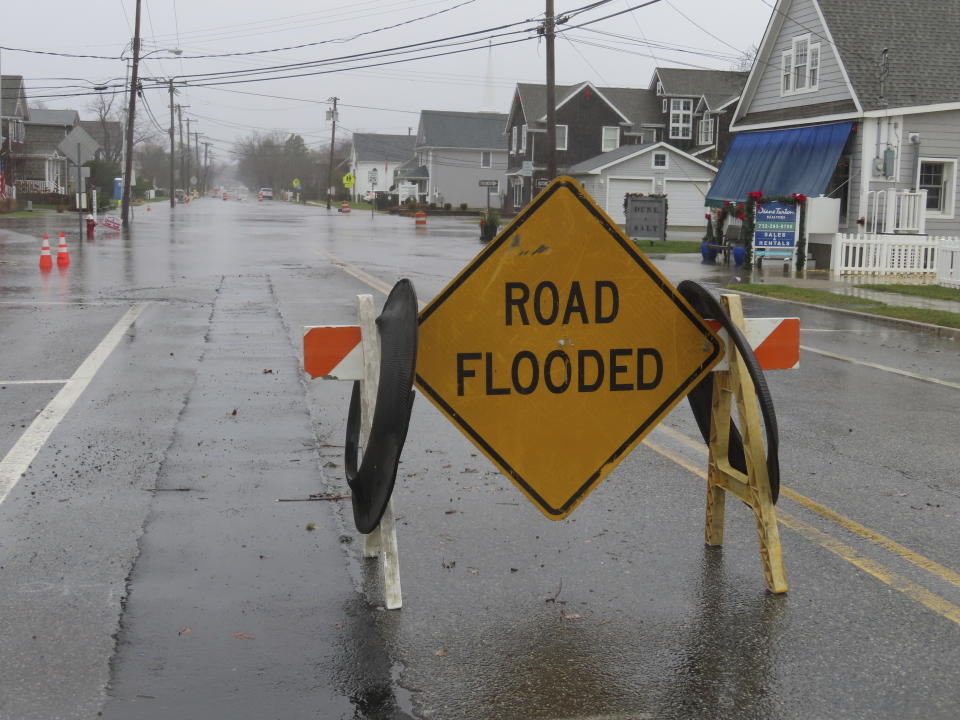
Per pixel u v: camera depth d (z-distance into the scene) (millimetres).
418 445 7734
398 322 4625
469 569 5188
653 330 5043
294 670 4078
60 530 5680
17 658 4141
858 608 4742
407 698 3877
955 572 5219
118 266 23844
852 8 27375
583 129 69625
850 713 3803
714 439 5426
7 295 17391
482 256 4879
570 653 4262
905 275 24406
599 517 6055
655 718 3760
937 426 8719
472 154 98312
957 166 26453
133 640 4316
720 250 29328
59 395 9281
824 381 10875
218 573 5086
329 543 5535
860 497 6551
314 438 7855
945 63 26703
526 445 4984
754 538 5711
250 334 13234
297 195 152500
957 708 3846
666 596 4863
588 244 4945
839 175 27406
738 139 31375
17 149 75188
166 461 7137
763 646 4336
